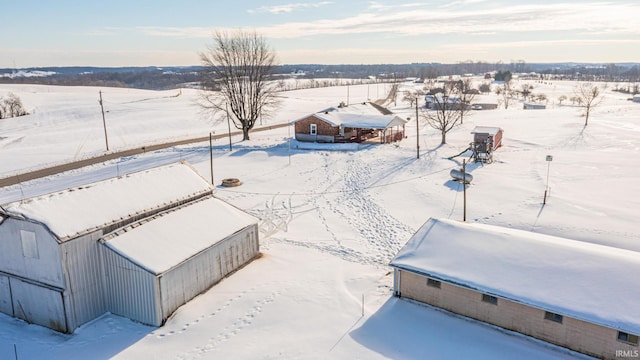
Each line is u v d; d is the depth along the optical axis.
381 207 30.62
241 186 36.34
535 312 15.30
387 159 43.56
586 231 24.78
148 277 17.16
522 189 32.53
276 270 21.77
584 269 15.80
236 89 59.19
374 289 19.55
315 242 25.20
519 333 15.77
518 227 26.03
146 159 47.62
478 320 16.69
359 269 21.69
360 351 15.13
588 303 14.41
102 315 18.41
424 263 17.80
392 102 126.94
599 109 88.94
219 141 58.97
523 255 17.08
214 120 83.44
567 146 49.03
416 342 15.57
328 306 18.17
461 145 50.28
